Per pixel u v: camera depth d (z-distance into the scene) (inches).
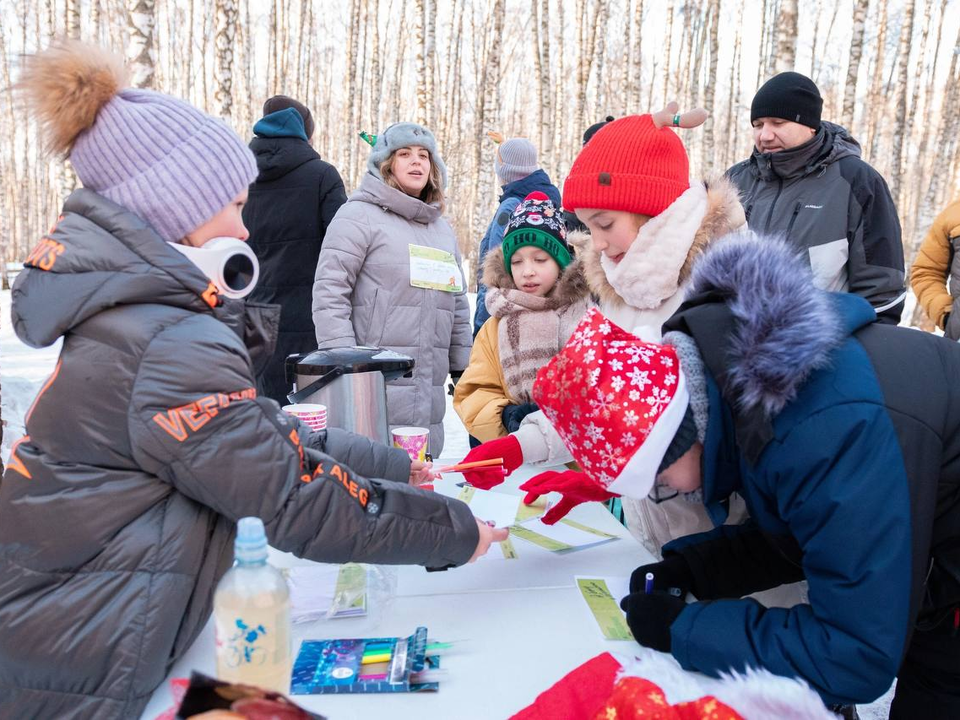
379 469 56.4
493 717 35.6
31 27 739.4
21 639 35.1
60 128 37.9
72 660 35.0
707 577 45.4
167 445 35.4
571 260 80.2
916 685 44.9
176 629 36.9
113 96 38.4
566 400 37.4
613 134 61.7
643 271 61.6
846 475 32.5
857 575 32.3
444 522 44.0
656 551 62.4
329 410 67.6
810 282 36.4
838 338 35.0
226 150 40.8
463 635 42.9
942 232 133.7
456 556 44.8
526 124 956.0
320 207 125.2
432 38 361.1
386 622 44.4
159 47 905.5
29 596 35.7
